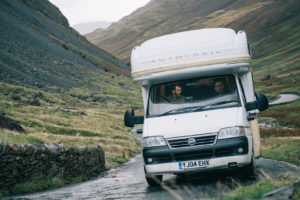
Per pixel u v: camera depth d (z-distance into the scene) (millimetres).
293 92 111812
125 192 9281
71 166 14367
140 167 18484
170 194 8133
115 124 63219
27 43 139625
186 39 9758
